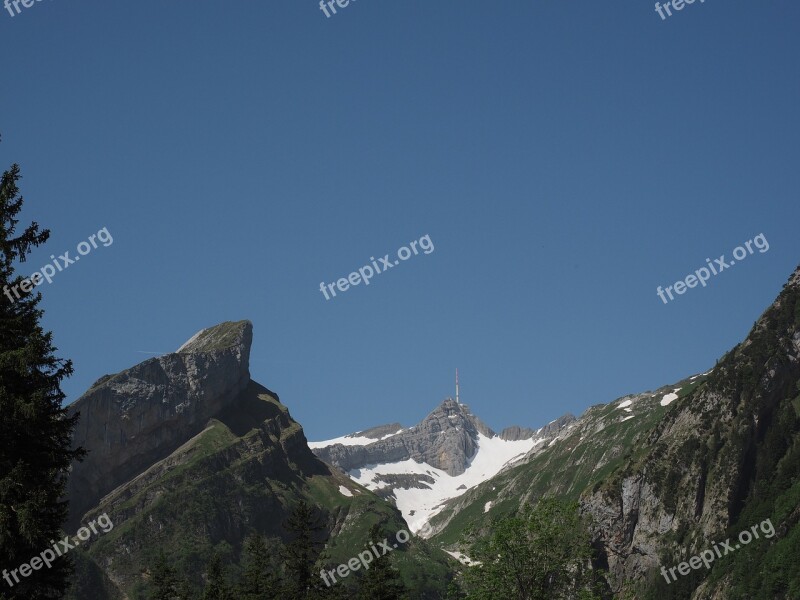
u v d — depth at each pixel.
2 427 59.72
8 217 62.00
